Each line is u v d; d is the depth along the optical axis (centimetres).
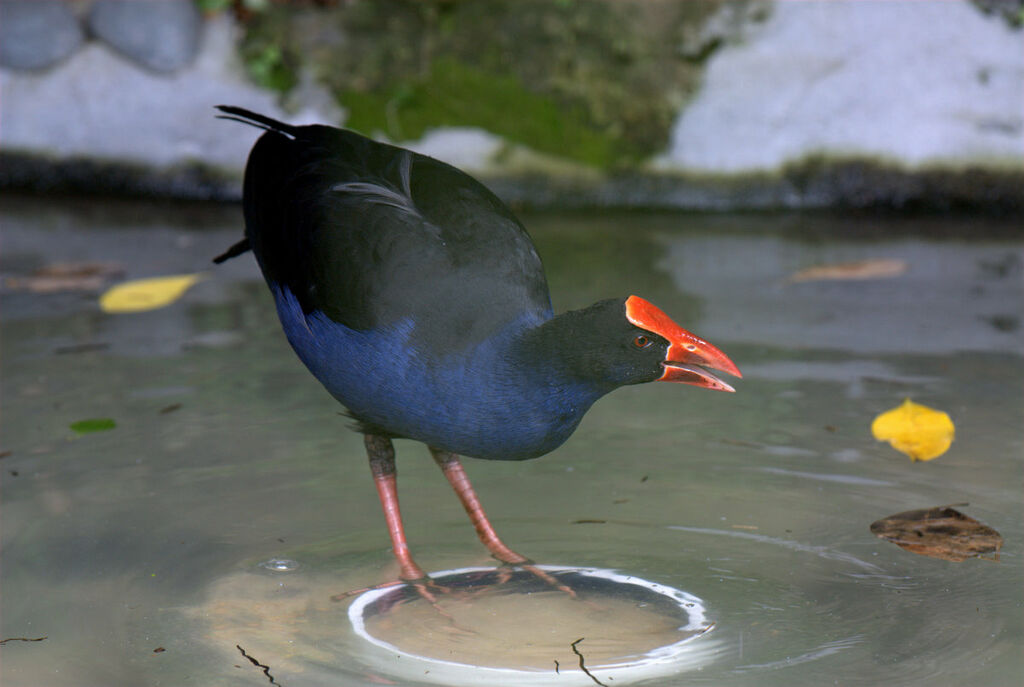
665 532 605
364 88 1291
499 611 535
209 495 645
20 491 644
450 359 540
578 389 541
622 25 1284
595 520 620
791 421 734
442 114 1294
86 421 728
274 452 698
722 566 571
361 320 555
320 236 582
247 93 1305
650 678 473
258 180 646
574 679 476
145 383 800
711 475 666
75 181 1349
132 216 1270
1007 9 1284
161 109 1318
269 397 779
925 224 1251
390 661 491
